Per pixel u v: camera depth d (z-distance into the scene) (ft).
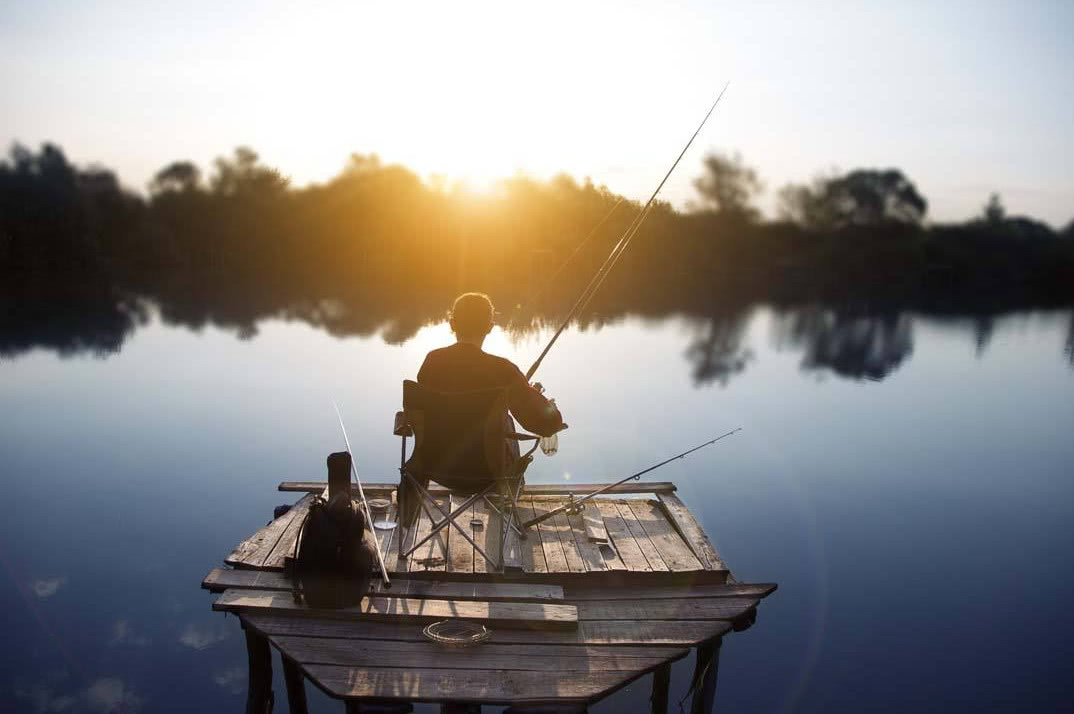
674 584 13.28
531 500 16.98
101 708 13.06
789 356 50.37
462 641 11.37
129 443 27.86
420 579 13.00
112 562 18.39
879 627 15.92
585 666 11.06
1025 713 12.65
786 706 13.17
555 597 12.49
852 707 12.88
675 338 56.39
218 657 14.73
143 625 15.70
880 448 28.81
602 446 27.96
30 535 19.89
